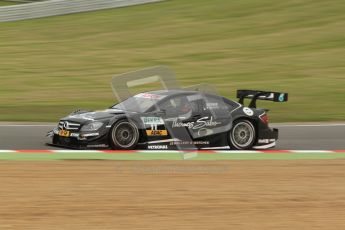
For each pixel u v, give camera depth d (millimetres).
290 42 83188
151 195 24531
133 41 84312
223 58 76688
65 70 71125
